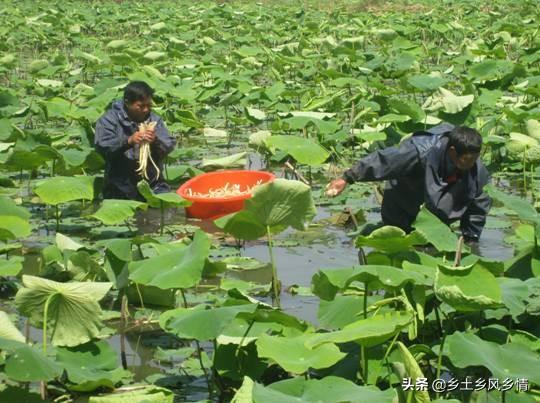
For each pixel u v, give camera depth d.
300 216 5.65
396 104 9.41
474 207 6.70
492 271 4.57
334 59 15.19
